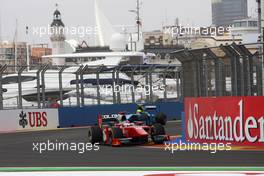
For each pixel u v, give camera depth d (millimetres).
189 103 52438
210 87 50781
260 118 43969
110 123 56719
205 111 49469
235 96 45969
